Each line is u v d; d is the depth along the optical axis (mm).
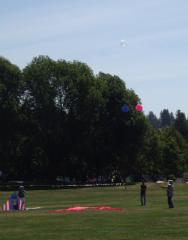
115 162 123938
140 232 28328
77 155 117312
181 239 25469
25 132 114062
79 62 118875
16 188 99438
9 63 112688
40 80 113062
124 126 117438
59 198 71938
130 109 117375
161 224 32250
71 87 112875
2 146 113625
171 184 48219
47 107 112500
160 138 167375
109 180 130125
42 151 117250
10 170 121188
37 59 117438
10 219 36906
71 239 25891
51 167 118438
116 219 35781
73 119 114500
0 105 109125
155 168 158875
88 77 115188
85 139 115562
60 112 113250
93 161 120562
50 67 114062
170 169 168625
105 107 116375
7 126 110812
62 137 113750
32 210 47969
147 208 47812
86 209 46938
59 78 112938
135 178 147625
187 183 112188
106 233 28094
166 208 47375
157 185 106062
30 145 115000
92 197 73500
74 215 39469
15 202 50094
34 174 120812
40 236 27156
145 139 131875
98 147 118312
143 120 119438
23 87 113500
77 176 123188
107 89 117688
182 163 172875
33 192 87562
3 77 110562
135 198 69375
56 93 113125
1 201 68125
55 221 34906
